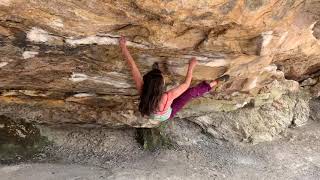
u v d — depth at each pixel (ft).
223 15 17.61
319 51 27.86
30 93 26.94
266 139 39.27
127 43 20.30
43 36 19.04
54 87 26.40
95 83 25.95
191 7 16.80
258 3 17.34
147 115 19.33
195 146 36.70
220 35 19.72
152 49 21.17
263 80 31.19
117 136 35.17
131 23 18.51
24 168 28.81
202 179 32.09
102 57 22.03
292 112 41.55
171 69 23.91
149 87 18.72
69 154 32.53
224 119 37.11
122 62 22.81
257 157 37.04
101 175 29.45
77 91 27.76
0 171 27.94
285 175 35.12
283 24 20.03
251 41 20.63
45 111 30.04
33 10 16.81
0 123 30.09
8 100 27.40
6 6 16.37
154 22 18.30
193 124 37.37
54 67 23.03
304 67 34.50
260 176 34.24
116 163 32.55
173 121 36.70
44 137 32.35
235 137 37.88
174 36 19.66
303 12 21.26
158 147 35.47
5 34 18.49
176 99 21.06
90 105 29.73
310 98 43.80
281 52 25.17
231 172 34.12
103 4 16.67
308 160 37.81
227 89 30.17
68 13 17.06
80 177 28.48
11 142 30.27
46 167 29.55
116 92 28.14
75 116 30.78
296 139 40.70
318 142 40.75
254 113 38.42
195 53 21.95
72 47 20.36
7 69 22.48
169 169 32.58
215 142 37.76
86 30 18.54
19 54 20.62
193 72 24.47
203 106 34.04
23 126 31.04
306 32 23.48
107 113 30.76
